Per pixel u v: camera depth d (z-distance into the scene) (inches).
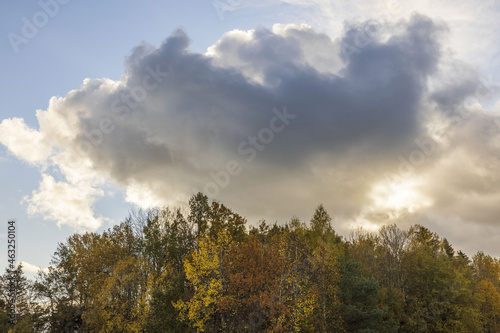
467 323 2135.8
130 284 1793.8
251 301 1579.7
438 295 2199.8
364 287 1843.0
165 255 1930.4
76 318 2134.6
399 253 2487.7
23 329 1925.4
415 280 2315.5
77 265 2204.7
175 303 1615.4
